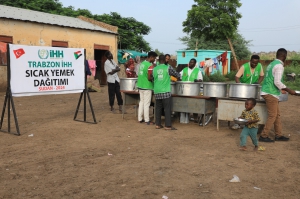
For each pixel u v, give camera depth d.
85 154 5.53
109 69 9.52
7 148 5.87
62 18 20.19
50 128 7.52
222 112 7.35
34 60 7.16
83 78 8.15
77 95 15.05
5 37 15.31
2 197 3.83
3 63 15.34
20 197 3.84
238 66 29.88
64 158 5.30
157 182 4.30
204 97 7.43
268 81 6.26
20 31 16.00
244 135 5.80
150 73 7.70
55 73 7.57
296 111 10.69
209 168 4.86
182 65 11.05
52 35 17.64
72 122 8.30
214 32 28.02
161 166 4.93
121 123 8.27
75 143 6.25
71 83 7.91
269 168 4.90
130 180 4.37
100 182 4.29
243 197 3.86
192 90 7.55
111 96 9.69
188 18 28.48
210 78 25.03
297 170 4.82
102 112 9.98
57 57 7.57
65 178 4.43
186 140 6.57
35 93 7.25
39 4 26.83
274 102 6.27
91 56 20.30
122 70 22.98
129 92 8.39
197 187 4.14
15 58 6.86
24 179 4.39
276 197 3.88
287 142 6.49
